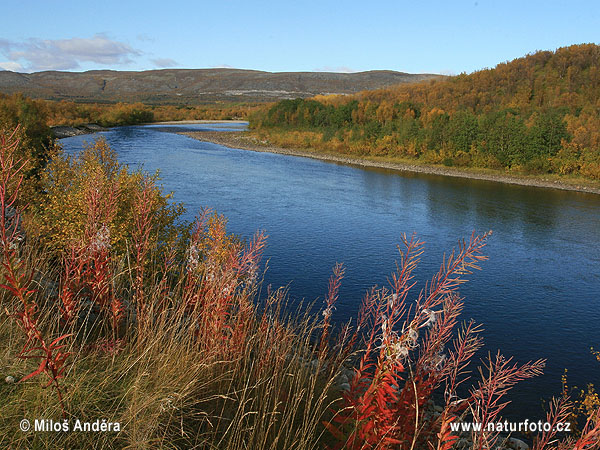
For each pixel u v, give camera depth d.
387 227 29.59
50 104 114.19
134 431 3.11
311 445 3.85
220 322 4.55
